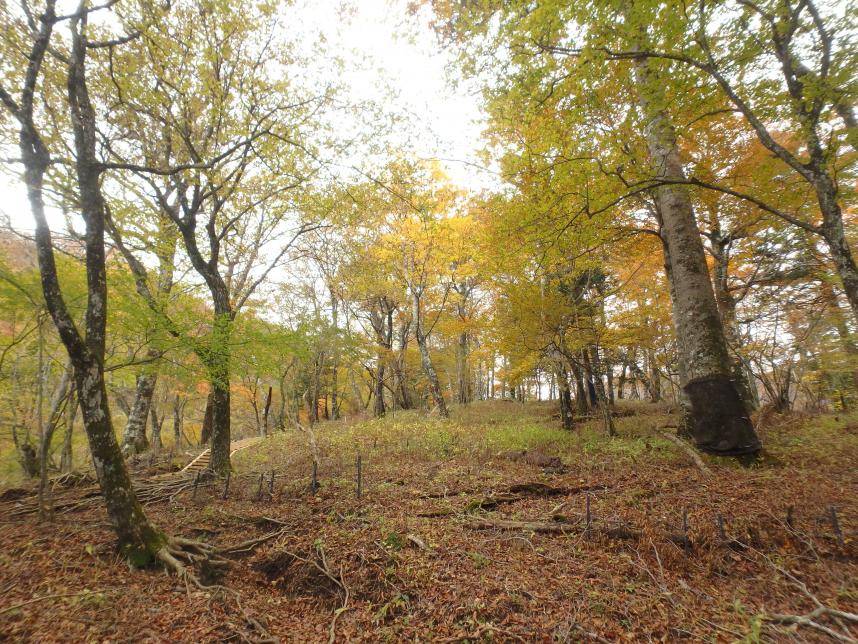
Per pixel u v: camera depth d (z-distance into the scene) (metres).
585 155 7.02
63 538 5.88
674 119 6.76
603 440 10.83
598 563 4.81
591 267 11.78
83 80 5.52
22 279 7.05
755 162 10.48
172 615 4.21
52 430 7.20
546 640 3.63
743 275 15.69
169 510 7.45
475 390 37.16
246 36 8.87
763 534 4.93
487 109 8.23
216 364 8.38
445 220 15.42
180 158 9.57
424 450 10.81
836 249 5.84
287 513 6.84
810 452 8.09
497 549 5.28
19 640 3.64
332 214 11.77
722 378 8.19
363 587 4.68
